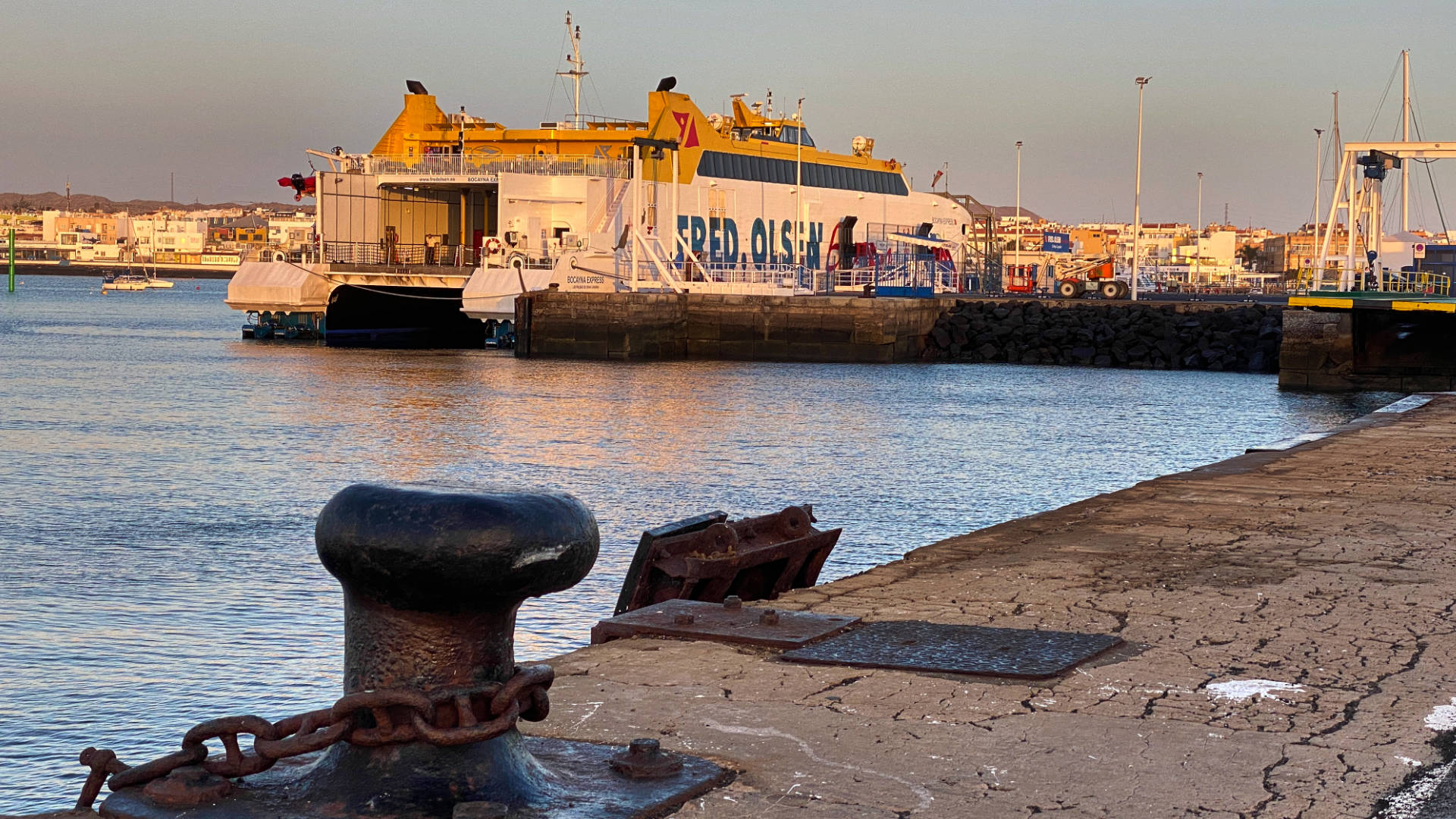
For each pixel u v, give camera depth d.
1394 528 12.68
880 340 68.62
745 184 79.50
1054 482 28.06
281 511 23.48
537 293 66.19
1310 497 14.91
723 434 36.28
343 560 4.55
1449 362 52.41
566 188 69.44
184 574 17.81
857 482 27.39
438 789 4.50
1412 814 5.00
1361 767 5.54
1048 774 5.36
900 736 5.82
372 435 35.34
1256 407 46.50
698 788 5.00
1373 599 9.21
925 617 8.54
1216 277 199.88
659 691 6.51
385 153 80.19
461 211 79.69
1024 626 8.28
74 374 55.91
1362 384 53.00
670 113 74.38
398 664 4.66
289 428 36.78
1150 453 33.47
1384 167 54.12
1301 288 56.78
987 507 24.44
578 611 15.01
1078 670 7.09
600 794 4.81
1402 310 49.56
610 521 22.11
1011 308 75.50
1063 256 121.81
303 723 4.54
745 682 6.69
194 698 12.07
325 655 13.64
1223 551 11.34
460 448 32.75
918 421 40.50
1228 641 7.89
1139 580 9.93
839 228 86.69
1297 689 6.79
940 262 90.06
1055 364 71.12
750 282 76.75
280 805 4.50
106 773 4.73
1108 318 73.12
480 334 80.31
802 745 5.66
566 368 60.34
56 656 13.43
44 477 27.23
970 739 5.80
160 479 27.23
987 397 49.94
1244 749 5.75
